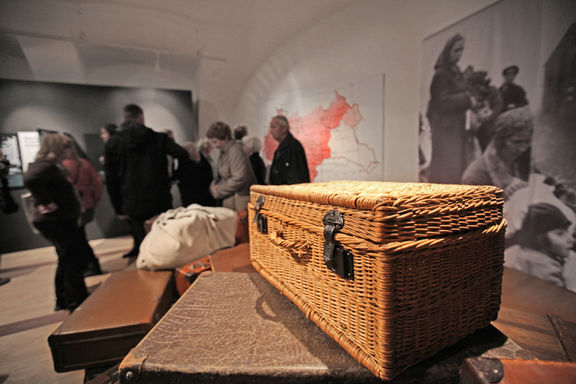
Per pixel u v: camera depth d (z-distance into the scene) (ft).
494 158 5.38
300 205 2.92
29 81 10.68
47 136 6.09
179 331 2.76
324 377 2.19
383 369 2.04
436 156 6.64
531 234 4.90
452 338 2.43
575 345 2.73
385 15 7.67
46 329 5.65
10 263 9.74
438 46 6.34
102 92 11.51
